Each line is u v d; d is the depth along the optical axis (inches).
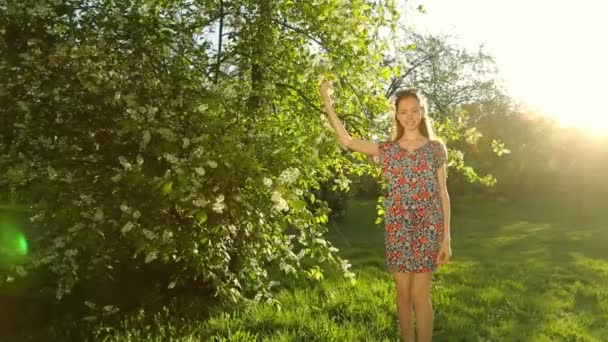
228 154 155.2
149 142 163.3
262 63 207.5
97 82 171.6
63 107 172.9
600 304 250.1
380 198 233.6
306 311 205.2
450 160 232.1
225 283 187.3
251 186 161.5
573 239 541.6
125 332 178.7
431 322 141.7
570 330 204.4
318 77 180.5
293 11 206.7
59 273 195.8
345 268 204.4
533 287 286.2
